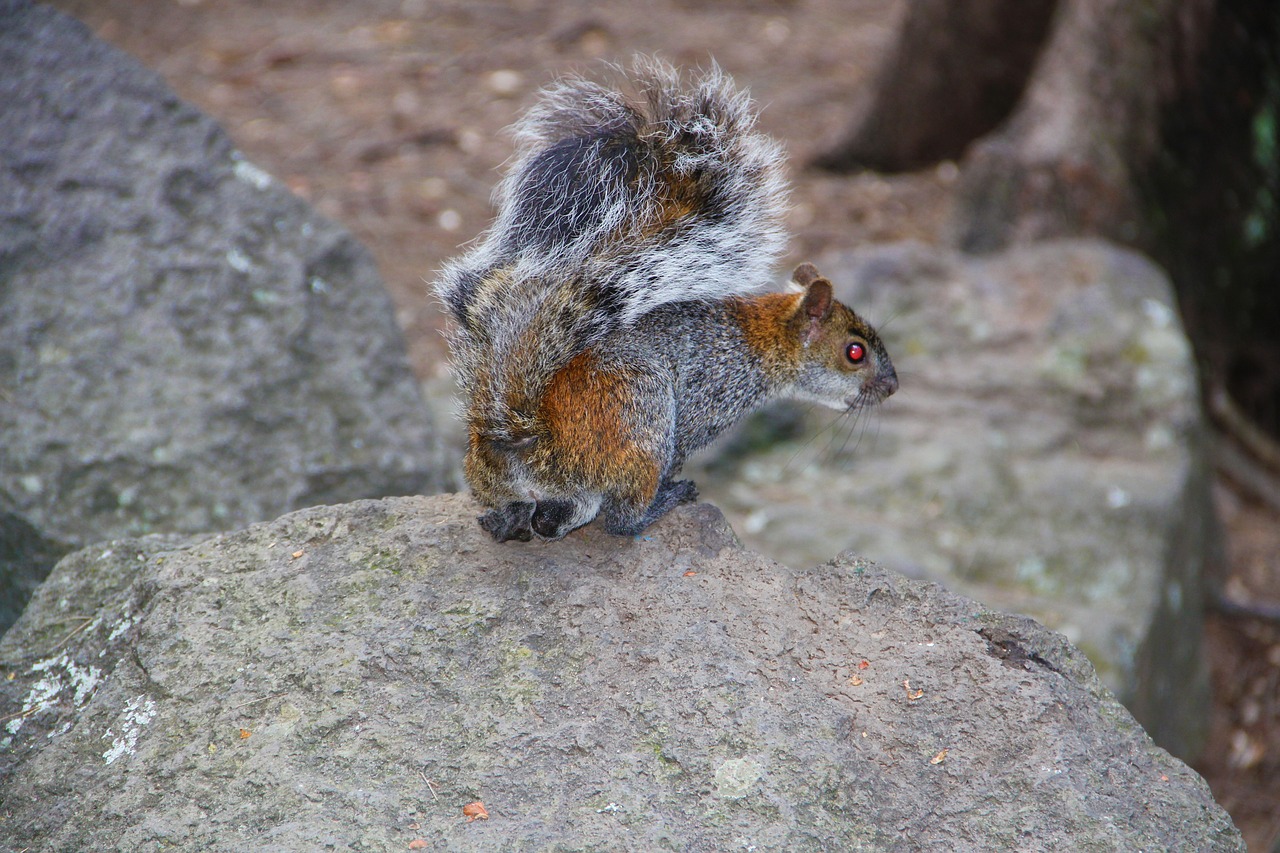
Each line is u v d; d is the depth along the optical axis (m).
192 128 12.17
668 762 6.32
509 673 6.84
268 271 11.66
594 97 8.30
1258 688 15.84
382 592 7.35
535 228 7.84
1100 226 18.41
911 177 24.16
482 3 30.41
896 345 16.25
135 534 10.13
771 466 15.10
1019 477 14.57
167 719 6.70
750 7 31.30
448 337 7.92
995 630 7.29
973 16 22.73
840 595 7.47
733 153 8.15
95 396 10.59
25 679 7.33
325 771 6.33
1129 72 18.28
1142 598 13.28
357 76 26.44
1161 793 6.43
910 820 6.20
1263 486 18.97
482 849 5.88
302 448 10.99
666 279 7.79
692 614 7.20
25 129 11.67
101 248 11.30
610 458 7.61
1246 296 19.11
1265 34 17.88
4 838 6.27
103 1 29.28
